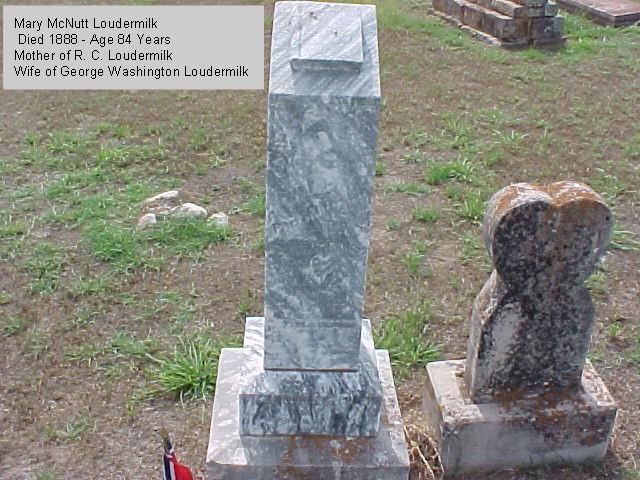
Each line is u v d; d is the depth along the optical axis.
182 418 4.15
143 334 4.80
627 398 4.31
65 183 6.59
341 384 3.44
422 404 4.15
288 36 3.06
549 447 3.77
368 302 5.13
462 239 5.87
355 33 3.03
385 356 4.03
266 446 3.45
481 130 7.84
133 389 4.36
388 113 8.23
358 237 3.20
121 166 6.97
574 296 3.55
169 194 6.36
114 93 8.70
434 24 11.18
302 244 3.21
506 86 9.05
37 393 4.32
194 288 5.25
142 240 5.71
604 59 9.92
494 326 3.59
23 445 3.97
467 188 6.61
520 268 3.49
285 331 3.40
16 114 8.13
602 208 3.39
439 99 8.66
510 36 10.38
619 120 8.12
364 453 3.43
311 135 3.00
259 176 6.87
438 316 4.99
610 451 3.91
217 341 4.70
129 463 3.87
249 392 3.40
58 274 5.36
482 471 3.79
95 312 4.98
